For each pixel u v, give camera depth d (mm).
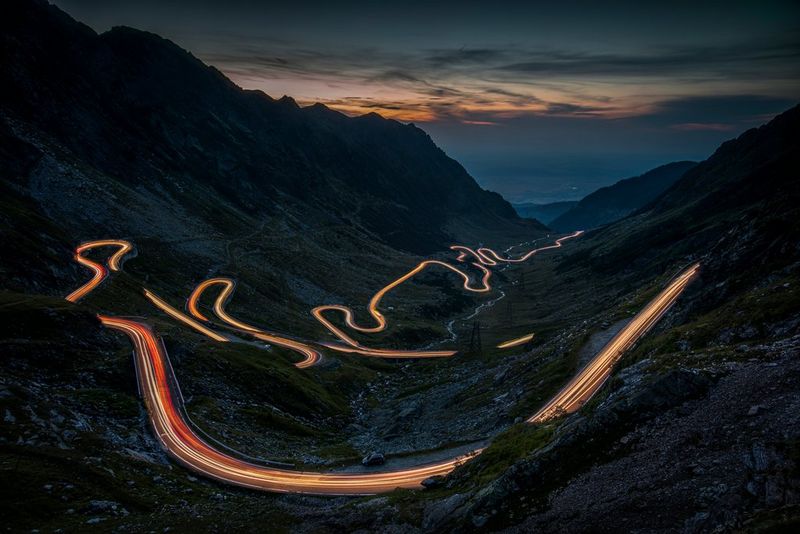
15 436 56312
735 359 48031
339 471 74312
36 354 84500
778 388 39656
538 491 42812
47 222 153500
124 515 50875
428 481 59531
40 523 45812
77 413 70000
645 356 73875
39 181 184000
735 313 64125
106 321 121688
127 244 190000
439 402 123625
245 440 85312
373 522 52281
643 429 42875
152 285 172000
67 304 101500
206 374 106812
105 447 63312
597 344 107438
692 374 45281
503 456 55625
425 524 48250
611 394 53469
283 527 54406
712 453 36625
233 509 58688
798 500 29031
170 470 68500
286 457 80812
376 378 159250
